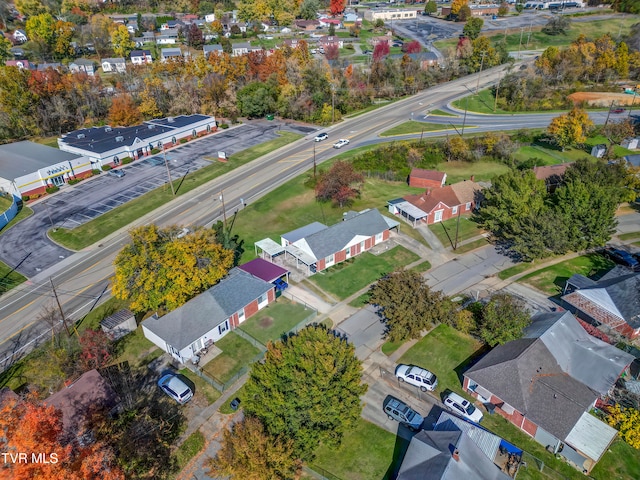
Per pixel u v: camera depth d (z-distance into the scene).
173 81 123.75
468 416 36.91
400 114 117.00
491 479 30.39
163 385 40.16
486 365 39.44
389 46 173.25
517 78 120.50
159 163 92.12
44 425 26.38
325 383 32.38
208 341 45.53
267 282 51.19
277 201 75.00
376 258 60.06
